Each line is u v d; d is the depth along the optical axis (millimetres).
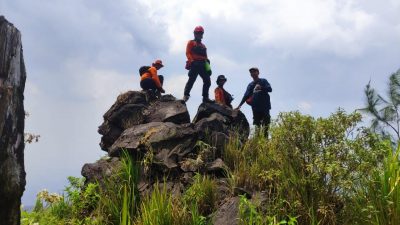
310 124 5574
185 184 6996
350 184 5012
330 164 5191
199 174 6781
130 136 8172
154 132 7988
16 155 2775
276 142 5883
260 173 6148
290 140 5711
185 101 9867
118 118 9383
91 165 7648
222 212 5832
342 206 5316
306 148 5598
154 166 7402
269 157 6371
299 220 5246
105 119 9703
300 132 5586
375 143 5363
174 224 5484
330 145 5379
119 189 6613
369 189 4984
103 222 6152
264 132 8469
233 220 5594
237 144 7898
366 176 5133
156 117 9273
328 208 5207
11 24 2869
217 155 7848
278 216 5305
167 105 9656
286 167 5730
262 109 9375
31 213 6465
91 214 6535
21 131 2852
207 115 9398
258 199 5766
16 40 2871
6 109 2723
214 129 8344
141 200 6645
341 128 5426
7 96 2736
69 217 6703
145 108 9516
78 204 6691
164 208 5605
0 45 2760
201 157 7441
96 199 6848
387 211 4668
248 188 6324
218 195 6348
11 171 2721
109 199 6434
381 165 5219
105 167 7523
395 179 4758
